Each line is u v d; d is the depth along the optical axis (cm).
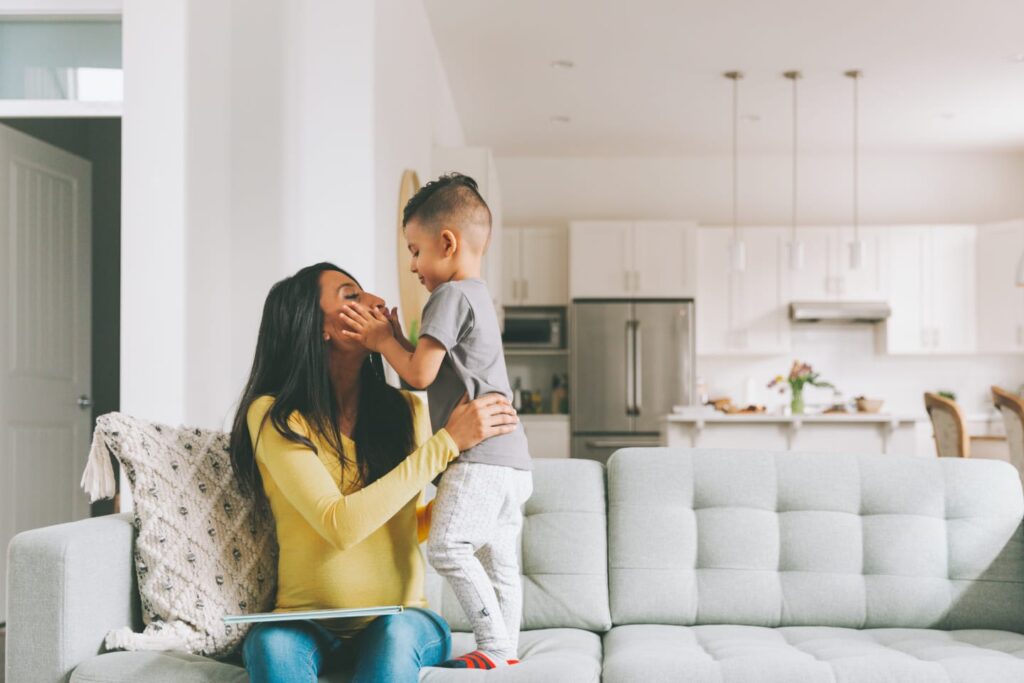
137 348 307
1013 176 797
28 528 423
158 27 312
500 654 174
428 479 167
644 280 755
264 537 185
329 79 358
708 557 218
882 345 767
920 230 764
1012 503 220
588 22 520
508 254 782
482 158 554
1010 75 606
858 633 209
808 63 586
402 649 155
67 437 459
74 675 160
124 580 177
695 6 499
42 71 354
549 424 743
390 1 398
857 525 220
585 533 220
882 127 727
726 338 766
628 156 814
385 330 176
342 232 356
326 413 176
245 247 353
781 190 806
